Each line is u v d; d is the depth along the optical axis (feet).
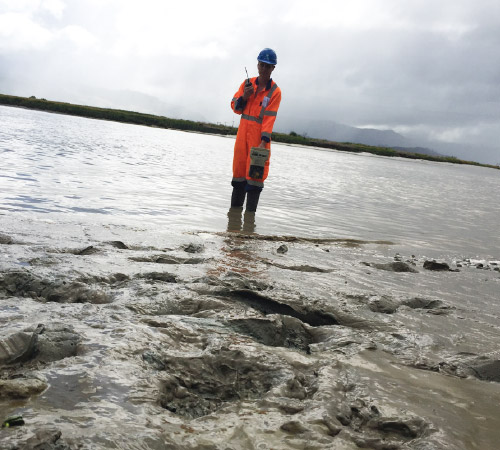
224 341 8.23
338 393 6.99
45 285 10.68
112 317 8.92
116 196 26.81
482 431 6.46
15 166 32.78
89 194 26.30
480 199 55.42
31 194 24.20
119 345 7.34
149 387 6.34
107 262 13.02
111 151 55.11
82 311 9.12
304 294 12.05
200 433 5.46
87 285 10.84
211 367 7.37
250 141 26.68
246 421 5.89
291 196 36.91
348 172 75.20
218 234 20.02
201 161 57.36
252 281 12.66
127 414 5.55
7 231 15.48
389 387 7.50
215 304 10.43
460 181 92.12
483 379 8.41
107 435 4.97
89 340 7.47
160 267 13.15
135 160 48.49
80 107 215.31
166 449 5.01
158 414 5.74
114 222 19.95
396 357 8.99
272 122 26.30
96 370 6.47
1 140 49.75
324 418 6.07
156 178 36.65
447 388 7.78
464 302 13.80
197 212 25.27
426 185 68.18
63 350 7.25
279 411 6.32
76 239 15.44
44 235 15.51
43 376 6.15
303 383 7.39
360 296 12.62
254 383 7.28
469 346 10.06
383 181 64.95
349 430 6.04
